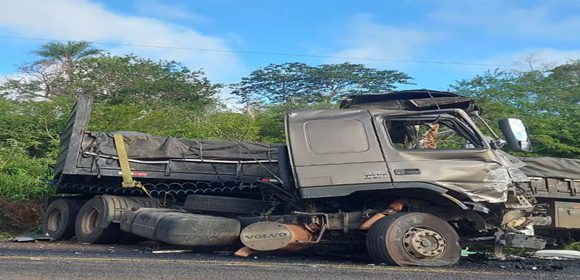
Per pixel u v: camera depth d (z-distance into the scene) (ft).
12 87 111.34
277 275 19.35
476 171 24.22
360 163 24.34
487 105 65.98
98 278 18.04
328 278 19.02
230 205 29.58
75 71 113.39
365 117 25.00
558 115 67.72
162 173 31.76
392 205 24.95
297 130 25.13
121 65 105.50
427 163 24.18
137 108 71.36
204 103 103.09
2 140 65.92
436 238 23.48
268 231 24.88
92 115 64.18
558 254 29.35
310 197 24.30
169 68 109.29
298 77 148.15
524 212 25.67
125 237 32.01
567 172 32.94
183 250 27.61
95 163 31.04
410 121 25.75
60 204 33.88
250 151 32.53
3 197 40.70
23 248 27.91
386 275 19.98
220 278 18.44
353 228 24.85
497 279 19.86
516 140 24.63
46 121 68.49
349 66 147.95
